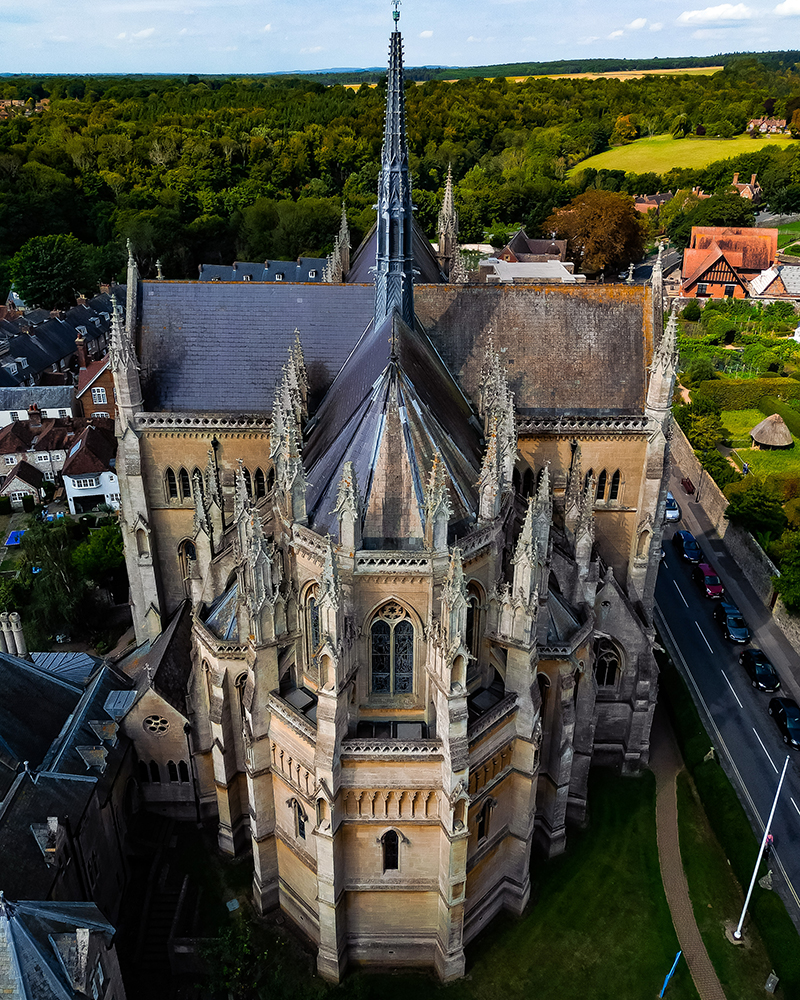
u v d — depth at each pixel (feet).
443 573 152.25
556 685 192.44
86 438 405.80
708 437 433.48
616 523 259.19
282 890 192.03
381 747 155.12
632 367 248.93
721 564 355.77
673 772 240.53
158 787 215.31
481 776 168.04
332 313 250.98
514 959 182.91
